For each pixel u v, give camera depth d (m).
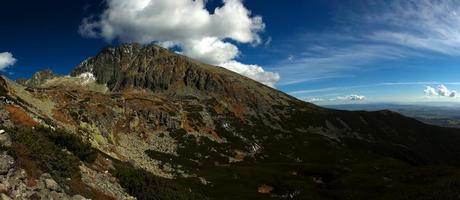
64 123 92.94
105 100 130.25
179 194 44.56
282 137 162.88
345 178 98.56
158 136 126.31
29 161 29.98
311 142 159.12
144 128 126.94
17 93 95.88
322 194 88.44
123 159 85.06
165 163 97.81
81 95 126.69
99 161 43.41
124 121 122.06
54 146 36.22
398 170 108.06
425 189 80.19
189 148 123.25
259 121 187.00
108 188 37.16
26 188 26.66
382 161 124.94
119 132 113.81
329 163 136.25
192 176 90.19
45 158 32.53
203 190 81.25
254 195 82.06
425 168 105.56
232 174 96.06
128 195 38.56
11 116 47.41
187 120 149.88
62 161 34.34
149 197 40.25
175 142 126.25
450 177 87.56
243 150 135.62
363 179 97.12
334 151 150.88
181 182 83.12
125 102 141.88
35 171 29.22
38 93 111.19
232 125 163.75
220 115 175.75
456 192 74.06
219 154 124.94
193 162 107.88
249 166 113.62
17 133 33.56
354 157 146.38
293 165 112.75
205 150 124.81
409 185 89.00
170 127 137.12
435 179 92.88
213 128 152.38
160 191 42.47
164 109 149.88
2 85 78.38
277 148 147.50
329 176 104.50
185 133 135.62
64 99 116.56
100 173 39.56
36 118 56.84
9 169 27.09
